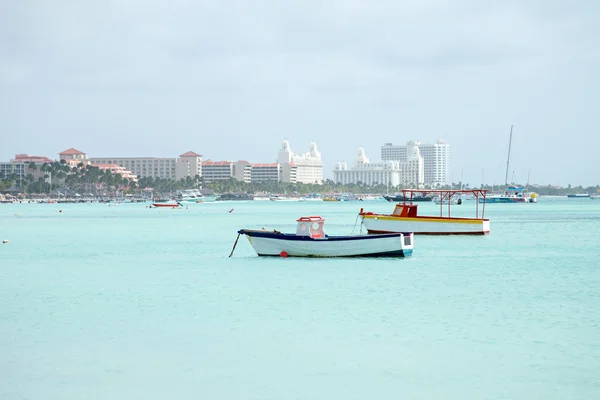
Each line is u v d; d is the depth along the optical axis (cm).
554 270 7000
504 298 5359
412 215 11162
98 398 3161
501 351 3828
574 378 3391
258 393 3222
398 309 4928
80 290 5884
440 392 3225
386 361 3662
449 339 4075
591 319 4575
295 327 4384
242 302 5234
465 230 11156
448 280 6266
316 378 3412
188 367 3584
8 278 6688
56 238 12212
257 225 16475
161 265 7662
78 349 3903
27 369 3556
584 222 16562
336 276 6481
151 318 4678
